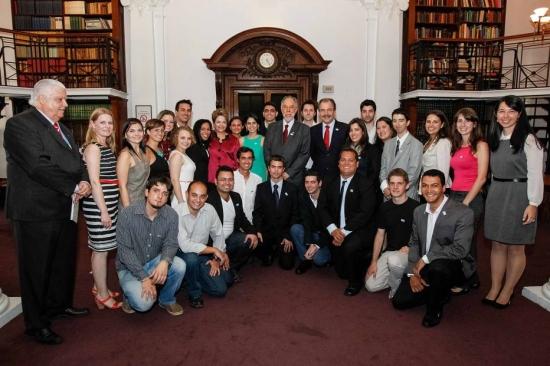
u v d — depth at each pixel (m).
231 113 7.45
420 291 2.85
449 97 7.30
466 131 3.22
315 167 4.30
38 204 2.37
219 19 7.51
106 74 7.07
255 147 4.59
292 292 3.31
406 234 3.23
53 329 2.66
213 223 3.21
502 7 7.77
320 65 7.28
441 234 2.83
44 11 7.34
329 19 7.61
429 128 3.57
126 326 2.71
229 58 7.32
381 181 3.81
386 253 3.31
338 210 3.60
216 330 2.65
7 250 4.60
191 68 7.54
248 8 7.53
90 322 2.76
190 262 2.98
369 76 7.69
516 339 2.53
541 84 7.94
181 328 2.68
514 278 2.96
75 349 2.41
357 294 3.26
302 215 3.79
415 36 7.61
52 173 2.32
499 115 2.82
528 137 2.77
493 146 2.93
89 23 7.33
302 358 2.32
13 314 2.81
